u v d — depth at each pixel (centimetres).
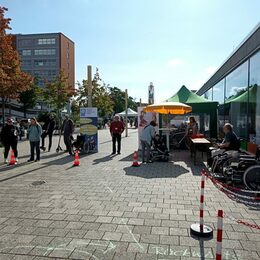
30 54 10644
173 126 1828
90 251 422
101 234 479
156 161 1219
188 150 1611
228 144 894
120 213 577
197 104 1538
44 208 609
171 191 738
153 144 1248
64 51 10838
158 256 406
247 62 1210
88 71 1524
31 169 1042
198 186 789
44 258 404
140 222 529
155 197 686
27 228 505
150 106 1330
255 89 1094
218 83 1891
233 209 600
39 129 1234
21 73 2511
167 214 570
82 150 1485
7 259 402
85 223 526
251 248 431
